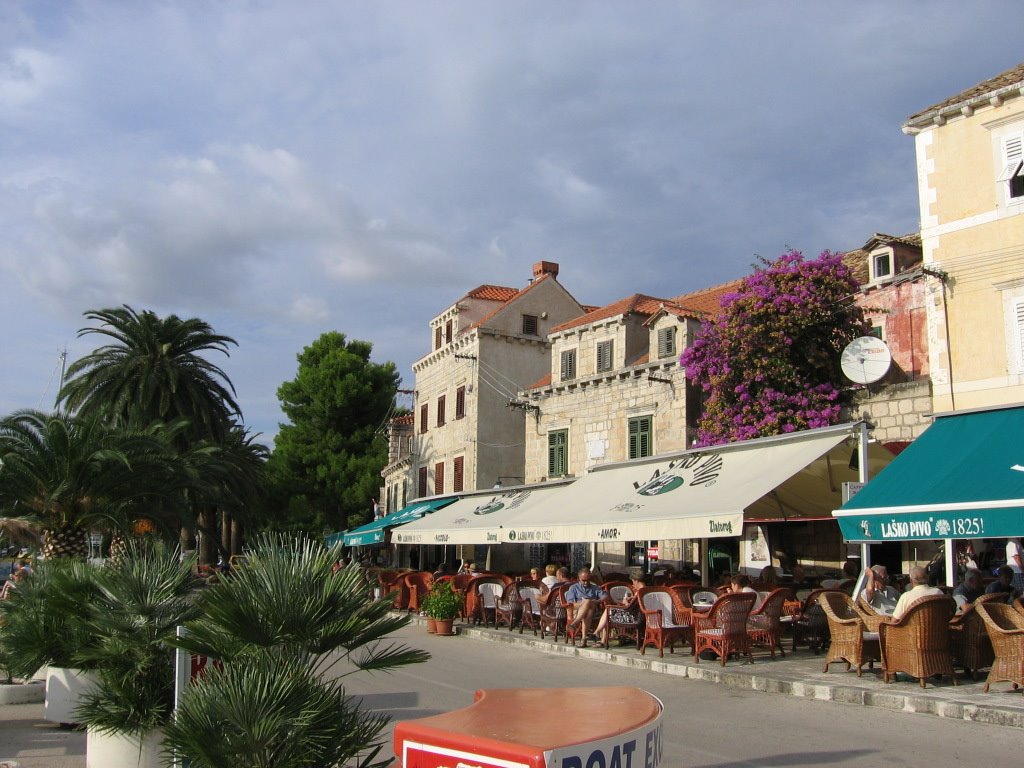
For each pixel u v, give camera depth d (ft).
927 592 36.50
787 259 74.84
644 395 91.76
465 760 11.53
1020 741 28.14
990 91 62.59
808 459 48.39
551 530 60.90
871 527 39.81
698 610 48.62
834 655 40.75
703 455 59.16
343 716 17.63
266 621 17.71
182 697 18.24
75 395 115.34
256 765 16.43
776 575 66.54
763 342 72.64
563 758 10.86
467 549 124.88
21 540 68.28
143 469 68.44
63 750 28.91
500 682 43.19
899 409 66.33
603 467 70.23
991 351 61.26
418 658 19.33
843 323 73.10
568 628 56.80
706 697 37.96
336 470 166.40
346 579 18.88
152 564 26.35
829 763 25.91
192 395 115.55
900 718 32.42
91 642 26.40
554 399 105.60
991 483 37.17
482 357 121.60
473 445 119.75
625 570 92.63
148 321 115.55
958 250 63.82
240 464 125.18
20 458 61.46
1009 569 44.83
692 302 102.12
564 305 128.88
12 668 33.22
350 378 171.73
